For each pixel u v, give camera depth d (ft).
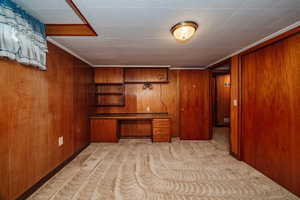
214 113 19.67
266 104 7.36
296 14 5.19
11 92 5.20
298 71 5.82
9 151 5.16
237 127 9.37
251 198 5.85
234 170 8.02
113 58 11.18
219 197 5.90
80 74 10.83
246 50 8.47
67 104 8.95
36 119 6.41
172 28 6.13
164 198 5.84
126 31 6.54
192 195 6.01
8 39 4.62
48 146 7.18
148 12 5.08
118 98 14.52
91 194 6.08
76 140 10.07
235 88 9.59
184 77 13.94
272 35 6.81
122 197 5.90
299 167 5.82
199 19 5.56
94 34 6.79
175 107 14.74
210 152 10.63
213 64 12.59
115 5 4.66
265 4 4.63
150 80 14.16
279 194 6.06
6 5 4.49
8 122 5.12
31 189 6.09
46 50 6.39
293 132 6.03
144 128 14.83
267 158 7.33
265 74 7.39
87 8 4.82
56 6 4.86
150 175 7.53
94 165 8.64
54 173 7.61
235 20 5.61
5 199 5.02
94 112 13.85
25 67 5.79
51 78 7.42
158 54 10.08
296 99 5.90
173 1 4.47
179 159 9.44
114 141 12.93
